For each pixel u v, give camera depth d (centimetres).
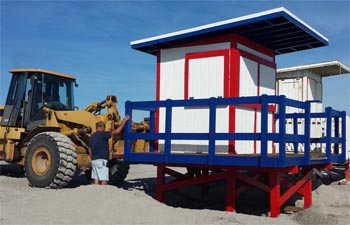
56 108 1213
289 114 1029
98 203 755
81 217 692
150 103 866
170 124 833
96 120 1063
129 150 898
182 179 959
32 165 1033
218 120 884
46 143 1014
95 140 941
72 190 862
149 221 674
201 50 933
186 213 739
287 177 1015
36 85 1198
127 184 1259
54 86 1230
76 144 1095
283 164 706
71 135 1083
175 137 823
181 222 680
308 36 960
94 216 694
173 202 1013
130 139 895
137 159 883
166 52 994
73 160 1004
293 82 1507
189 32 915
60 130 1130
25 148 1170
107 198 778
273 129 1018
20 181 1154
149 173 1655
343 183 1185
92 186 860
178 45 973
